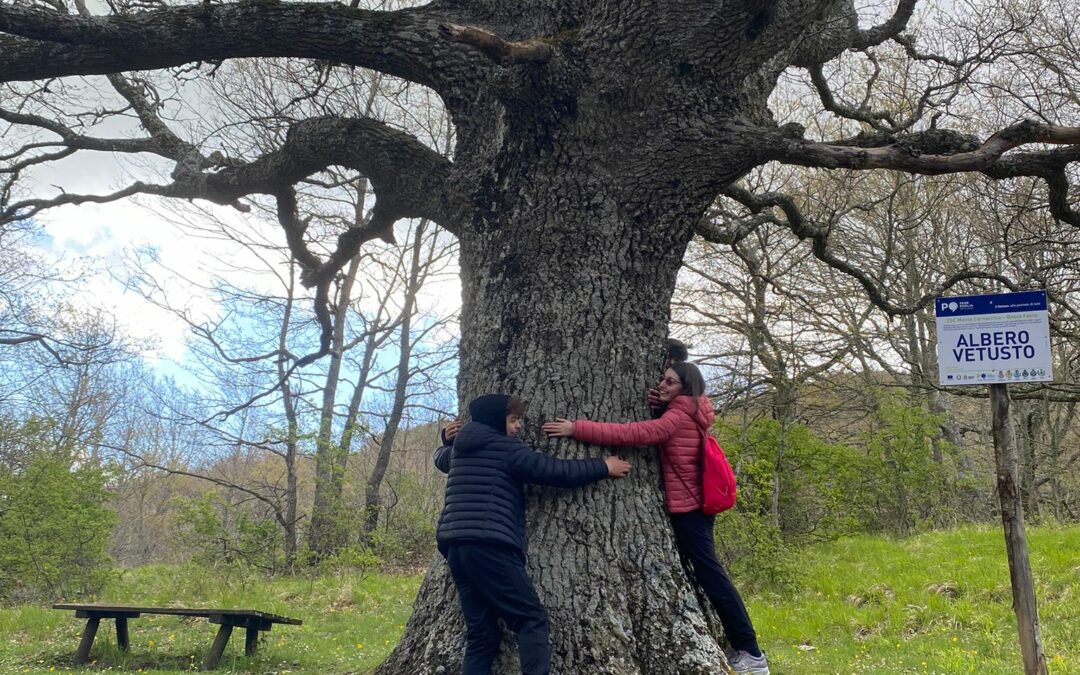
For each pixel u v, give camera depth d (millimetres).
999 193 11062
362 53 5223
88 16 5020
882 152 4703
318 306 8320
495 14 5449
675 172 4770
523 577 4016
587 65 4680
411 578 13992
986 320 4477
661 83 4695
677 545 4629
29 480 13484
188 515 13062
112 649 7738
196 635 8695
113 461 15086
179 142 7168
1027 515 18141
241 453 22953
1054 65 10102
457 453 4199
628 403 4590
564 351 4555
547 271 4664
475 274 4953
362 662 7109
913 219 13344
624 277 4703
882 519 15625
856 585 9742
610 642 4137
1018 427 19000
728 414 12773
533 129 4770
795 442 12102
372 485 20078
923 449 14680
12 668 6895
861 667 6406
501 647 4195
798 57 7195
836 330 15328
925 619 8078
